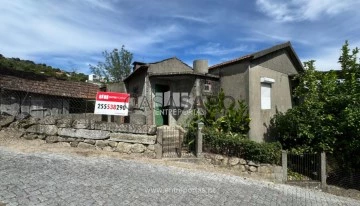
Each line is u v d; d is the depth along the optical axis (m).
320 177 10.16
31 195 5.10
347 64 12.38
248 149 9.73
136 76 15.34
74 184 5.89
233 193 6.88
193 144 10.01
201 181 7.45
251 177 9.10
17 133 8.90
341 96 11.19
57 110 17.11
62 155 7.91
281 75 14.16
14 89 15.07
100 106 8.92
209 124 11.95
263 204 6.48
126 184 6.32
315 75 12.52
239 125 11.84
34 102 16.09
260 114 12.55
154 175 7.30
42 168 6.62
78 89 18.69
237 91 12.73
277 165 9.83
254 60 12.48
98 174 6.73
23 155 7.46
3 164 6.55
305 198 7.87
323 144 10.88
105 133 8.94
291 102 14.73
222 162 9.71
